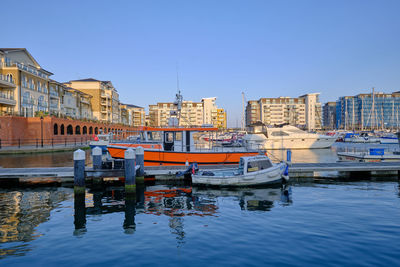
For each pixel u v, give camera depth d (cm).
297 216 1020
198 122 14475
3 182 1691
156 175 1734
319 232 851
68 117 5088
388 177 1870
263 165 1622
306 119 14712
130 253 721
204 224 945
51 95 5619
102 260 684
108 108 8381
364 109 16825
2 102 4081
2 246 775
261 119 14562
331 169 1827
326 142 4581
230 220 985
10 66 4591
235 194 1400
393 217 998
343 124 17800
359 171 1919
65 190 1534
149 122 15025
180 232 870
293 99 14888
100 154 1606
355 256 687
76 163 1381
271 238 808
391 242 770
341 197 1322
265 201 1252
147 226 934
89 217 1047
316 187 1563
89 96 7712
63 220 1011
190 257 693
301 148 4534
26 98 4719
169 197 1353
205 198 1322
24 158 2961
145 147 2098
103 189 1551
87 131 5906
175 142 2052
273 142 4500
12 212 1118
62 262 677
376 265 644
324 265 645
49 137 4325
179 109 2134
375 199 1280
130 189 1396
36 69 5250
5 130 3866
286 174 1670
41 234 867
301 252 713
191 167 1678
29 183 1689
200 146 2175
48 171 1719
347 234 831
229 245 763
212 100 14700
